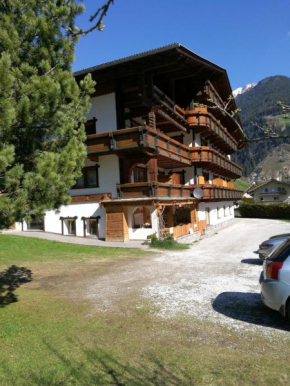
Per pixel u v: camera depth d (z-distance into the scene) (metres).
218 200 31.02
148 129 17.73
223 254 14.92
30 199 6.19
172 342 5.26
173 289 8.47
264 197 67.25
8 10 6.40
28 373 4.39
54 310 7.00
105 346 5.17
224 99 29.53
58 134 7.01
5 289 8.90
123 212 18.78
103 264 12.73
